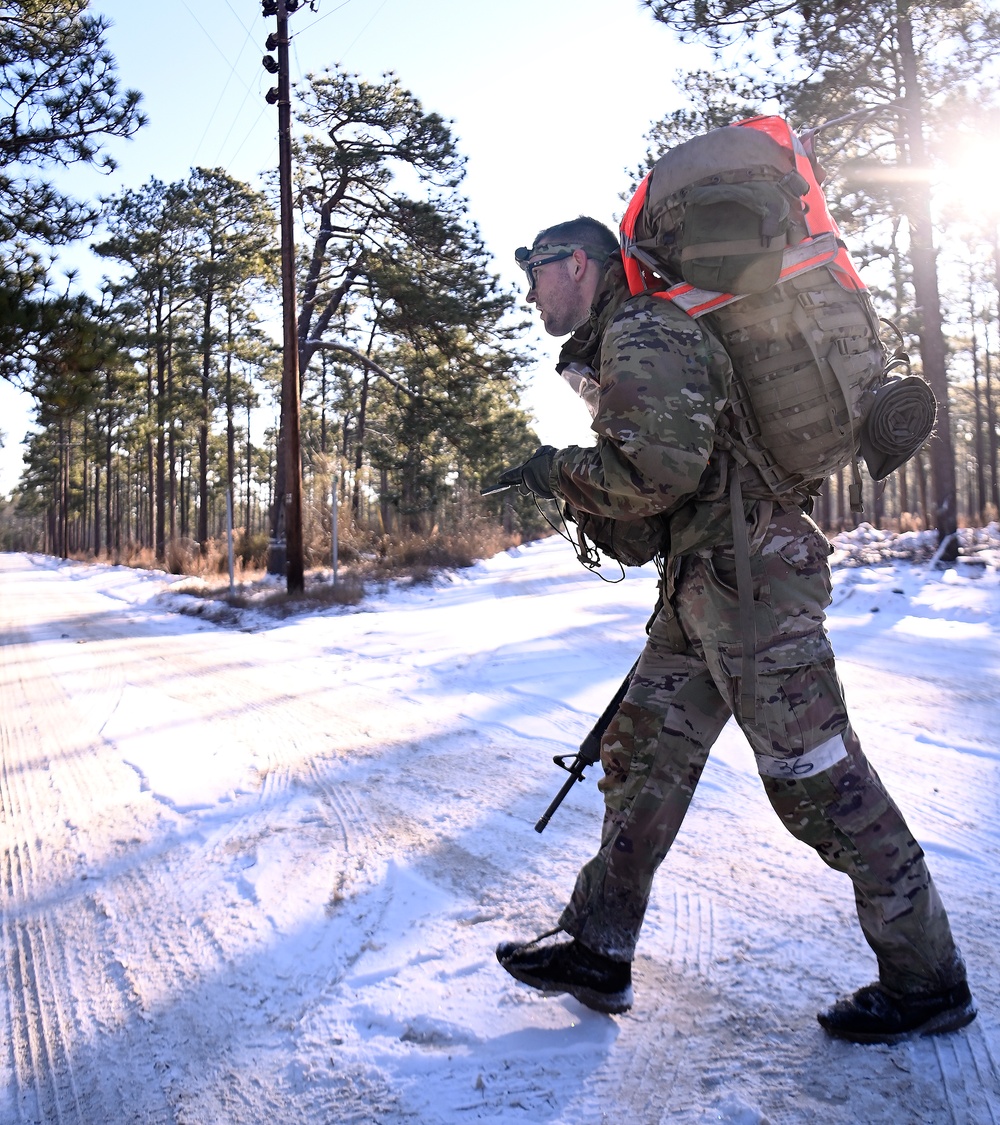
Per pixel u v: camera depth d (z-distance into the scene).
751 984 2.13
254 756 4.71
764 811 3.38
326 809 3.77
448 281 22.05
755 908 2.54
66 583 28.72
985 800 3.40
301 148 22.17
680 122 14.63
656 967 2.24
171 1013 2.24
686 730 1.89
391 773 4.25
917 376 1.77
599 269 1.91
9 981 2.50
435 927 2.57
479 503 30.75
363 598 15.36
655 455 1.61
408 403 23.56
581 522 1.93
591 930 1.93
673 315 1.67
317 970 2.38
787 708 1.73
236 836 3.51
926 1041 1.82
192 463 58.50
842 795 1.75
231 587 16.58
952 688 5.41
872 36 13.12
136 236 34.94
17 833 3.77
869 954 2.23
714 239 1.62
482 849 3.19
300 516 15.77
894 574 11.87
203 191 34.69
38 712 6.53
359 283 23.31
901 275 21.67
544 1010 2.08
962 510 59.53
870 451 1.77
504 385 24.08
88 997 2.37
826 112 13.41
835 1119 1.63
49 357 12.07
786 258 1.67
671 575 1.84
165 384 38.94
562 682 6.11
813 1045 1.86
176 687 7.14
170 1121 1.81
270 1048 2.04
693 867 2.87
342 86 21.58
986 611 8.30
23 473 82.19
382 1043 2.01
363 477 29.38
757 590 1.74
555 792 3.84
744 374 1.70
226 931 2.67
